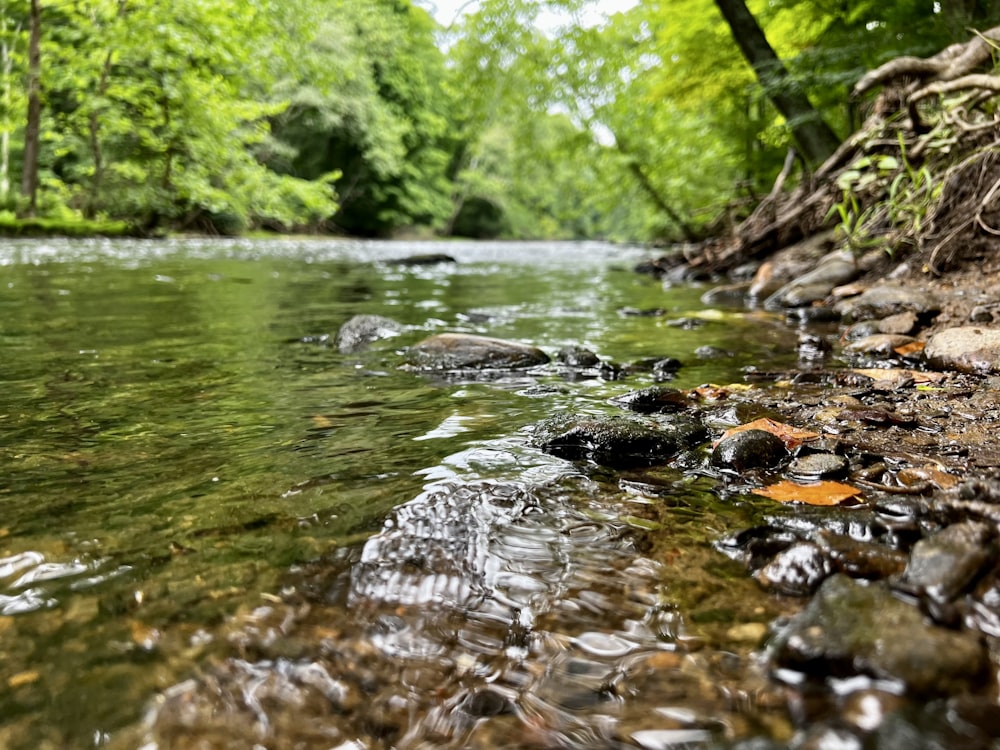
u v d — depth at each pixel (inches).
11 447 66.3
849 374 97.7
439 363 108.7
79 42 613.3
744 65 454.0
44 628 36.1
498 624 37.2
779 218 324.2
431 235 1406.3
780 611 37.9
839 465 59.0
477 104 637.9
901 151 201.2
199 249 496.4
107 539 46.3
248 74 761.0
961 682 29.2
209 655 34.1
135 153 666.2
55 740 28.4
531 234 1696.6
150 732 29.0
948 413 77.2
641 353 125.0
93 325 147.3
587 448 65.2
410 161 1373.0
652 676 32.6
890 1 322.0
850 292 189.6
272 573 42.0
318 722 29.9
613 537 47.4
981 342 100.2
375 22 1202.0
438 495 53.6
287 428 73.5
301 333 142.3
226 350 121.6
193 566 42.8
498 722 30.0
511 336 144.7
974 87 184.2
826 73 305.9
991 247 175.3
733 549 45.5
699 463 62.6
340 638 35.7
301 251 545.0
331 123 1102.4
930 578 37.1
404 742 28.8
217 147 658.8
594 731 29.3
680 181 616.1
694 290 266.4
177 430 72.5
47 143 896.9
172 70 609.3
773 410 81.7
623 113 611.8
